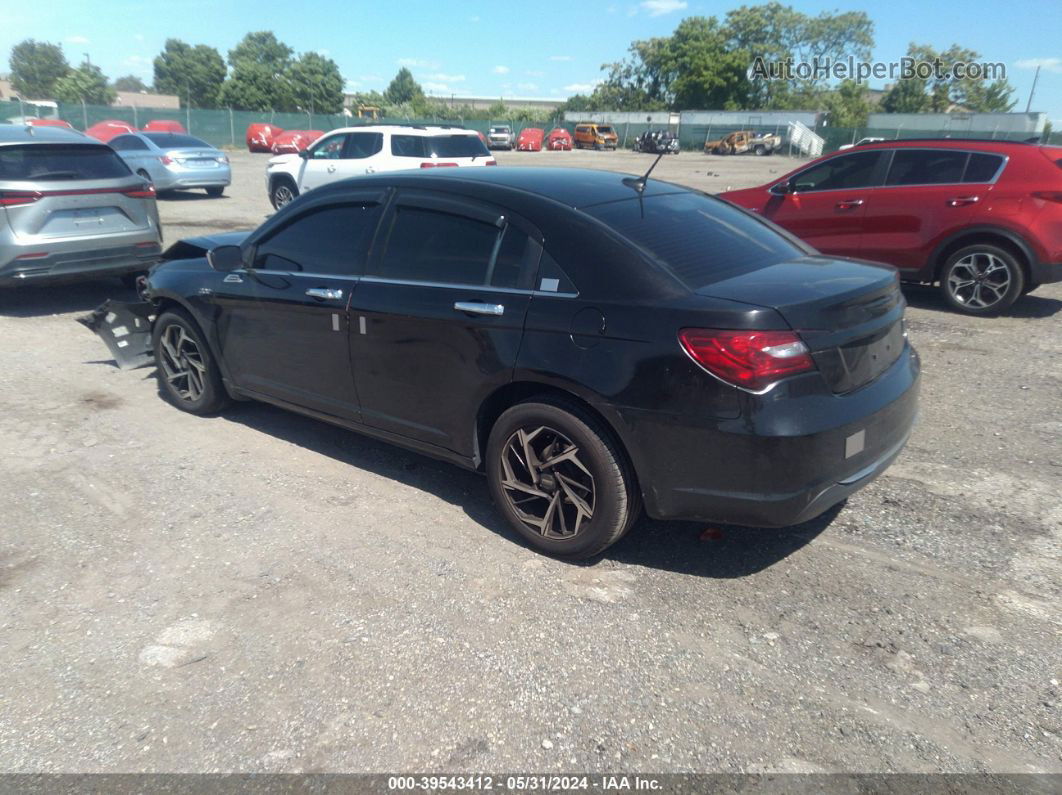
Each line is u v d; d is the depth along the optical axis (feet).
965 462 15.03
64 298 28.37
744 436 9.58
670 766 7.93
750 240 12.46
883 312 10.94
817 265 11.84
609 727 8.43
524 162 121.60
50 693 8.95
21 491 13.71
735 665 9.41
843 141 175.73
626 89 281.33
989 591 10.87
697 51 238.07
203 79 316.60
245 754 8.08
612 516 10.83
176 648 9.69
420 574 11.27
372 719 8.54
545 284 11.12
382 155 44.91
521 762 7.98
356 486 14.07
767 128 189.16
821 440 9.71
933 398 18.53
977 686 9.05
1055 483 14.12
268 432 16.57
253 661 9.45
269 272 14.75
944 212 26.09
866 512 13.10
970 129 159.94
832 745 8.21
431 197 12.80
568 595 10.80
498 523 12.79
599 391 10.35
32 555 11.73
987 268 25.86
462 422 12.22
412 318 12.34
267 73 245.86
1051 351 22.26
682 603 10.62
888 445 10.96
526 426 11.41
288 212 14.76
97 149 25.61
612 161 133.28
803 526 12.69
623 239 10.93
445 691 8.95
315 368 14.25
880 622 10.21
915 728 8.43
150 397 18.58
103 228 25.25
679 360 9.81
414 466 14.96
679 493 10.26
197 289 16.14
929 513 13.05
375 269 13.19
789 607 10.53
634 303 10.28
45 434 16.21
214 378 16.71
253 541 12.13
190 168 58.85
